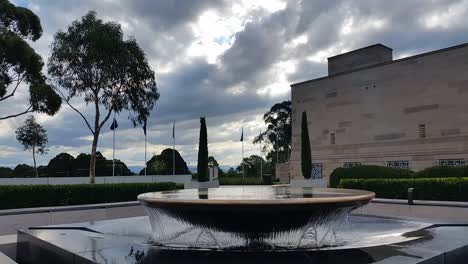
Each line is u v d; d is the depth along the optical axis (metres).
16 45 19.45
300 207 5.34
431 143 28.03
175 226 6.05
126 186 16.17
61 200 14.15
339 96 34.47
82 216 12.10
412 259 4.62
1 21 20.06
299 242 5.73
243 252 5.23
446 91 27.48
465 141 26.28
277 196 6.19
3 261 5.23
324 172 35.12
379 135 31.27
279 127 67.38
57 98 22.00
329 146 34.91
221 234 5.74
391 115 30.59
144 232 7.05
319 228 5.82
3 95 20.16
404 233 6.48
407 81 29.80
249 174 63.31
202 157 23.77
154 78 25.67
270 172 64.88
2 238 7.74
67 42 23.50
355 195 6.06
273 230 5.63
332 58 38.09
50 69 23.77
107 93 24.94
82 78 24.12
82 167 46.38
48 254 5.91
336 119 34.56
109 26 23.64
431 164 27.89
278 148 67.88
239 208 5.28
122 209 13.09
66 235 6.61
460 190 12.44
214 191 8.15
